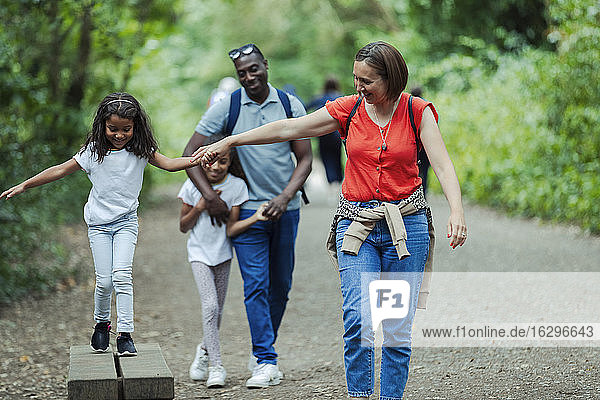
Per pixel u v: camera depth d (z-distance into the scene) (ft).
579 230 76.33
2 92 64.39
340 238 29.17
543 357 38.68
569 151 83.66
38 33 77.82
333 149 101.86
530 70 94.89
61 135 86.48
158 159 31.40
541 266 59.82
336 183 104.78
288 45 220.02
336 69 213.87
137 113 30.60
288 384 38.27
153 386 27.09
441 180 28.17
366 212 28.66
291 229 38.91
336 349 44.98
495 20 136.87
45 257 69.97
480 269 60.13
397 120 28.50
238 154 38.40
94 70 96.84
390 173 28.53
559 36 88.12
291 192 37.63
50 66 85.10
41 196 65.31
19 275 60.18
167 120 152.15
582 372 35.94
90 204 31.50
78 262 71.56
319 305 56.08
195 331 51.42
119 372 29.96
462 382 35.76
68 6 77.25
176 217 108.78
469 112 108.17
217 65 223.71
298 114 38.73
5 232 58.23
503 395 33.42
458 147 107.76
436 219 88.74
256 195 38.45
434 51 143.43
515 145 94.48
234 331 51.13
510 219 88.43
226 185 38.14
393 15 195.11
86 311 56.29
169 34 104.32
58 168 30.71
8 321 53.21
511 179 93.61
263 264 38.50
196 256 38.91
